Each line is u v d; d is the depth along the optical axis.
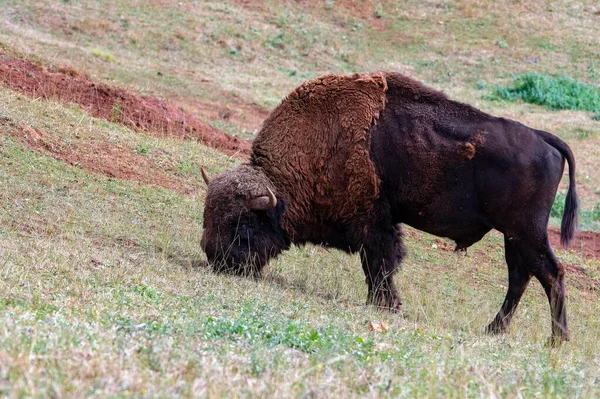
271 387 15.85
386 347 22.28
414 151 31.48
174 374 15.96
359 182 32.03
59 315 19.98
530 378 20.42
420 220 32.38
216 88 86.56
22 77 54.22
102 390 14.03
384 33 118.38
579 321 37.16
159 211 40.00
